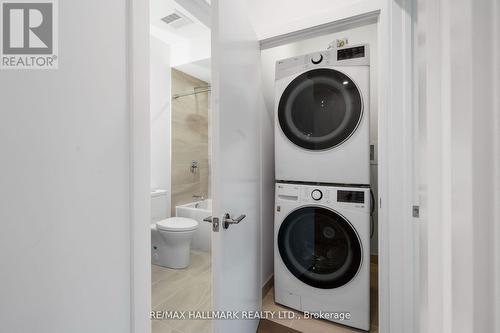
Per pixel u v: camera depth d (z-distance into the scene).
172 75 2.78
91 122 0.57
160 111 2.65
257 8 1.63
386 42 1.20
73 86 0.54
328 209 1.49
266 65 1.91
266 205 1.87
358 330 1.44
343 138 1.47
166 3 2.03
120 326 0.64
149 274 0.72
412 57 1.16
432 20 0.29
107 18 0.61
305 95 1.60
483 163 0.23
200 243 2.70
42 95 0.49
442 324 0.28
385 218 1.23
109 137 0.62
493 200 0.22
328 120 1.55
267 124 1.90
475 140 0.23
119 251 0.64
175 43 2.72
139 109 0.69
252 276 1.38
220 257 0.94
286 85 1.63
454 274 0.25
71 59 0.53
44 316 0.48
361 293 1.42
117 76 0.64
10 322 0.44
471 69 0.23
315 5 1.45
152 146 2.58
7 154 0.44
